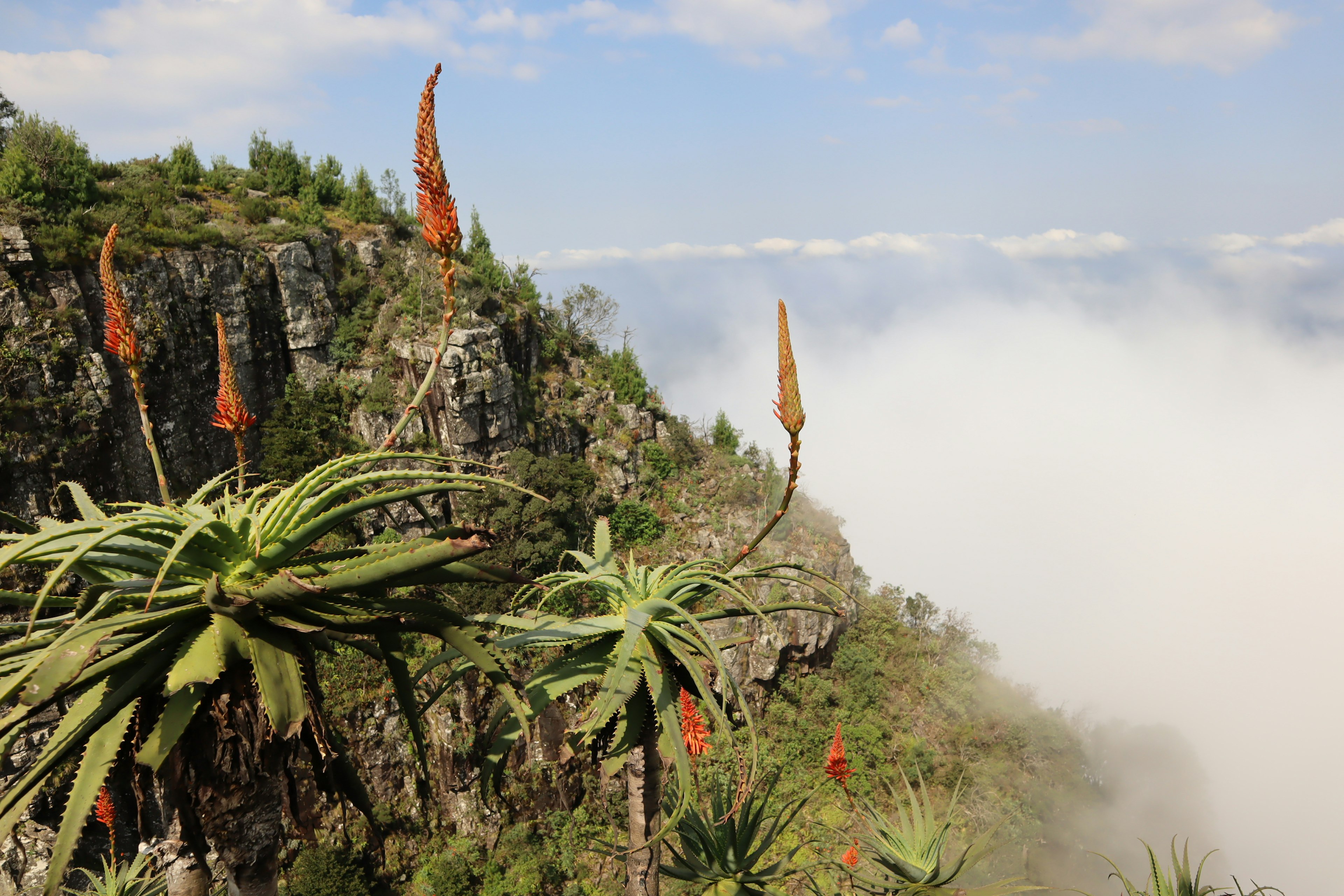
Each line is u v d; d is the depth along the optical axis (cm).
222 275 5484
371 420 6000
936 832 1515
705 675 926
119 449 4703
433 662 746
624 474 7650
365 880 4441
